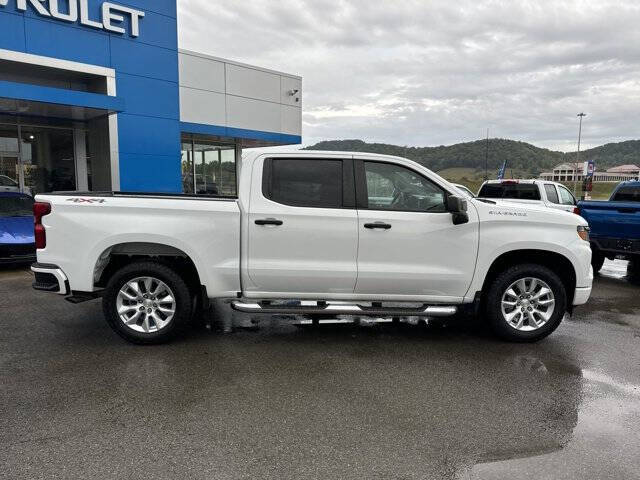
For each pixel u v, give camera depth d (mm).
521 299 5246
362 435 3291
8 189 14180
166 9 14727
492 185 12000
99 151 14625
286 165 5066
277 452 3070
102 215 4871
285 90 21141
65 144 15055
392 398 3865
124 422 3418
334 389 4020
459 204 4824
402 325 5926
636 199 9828
